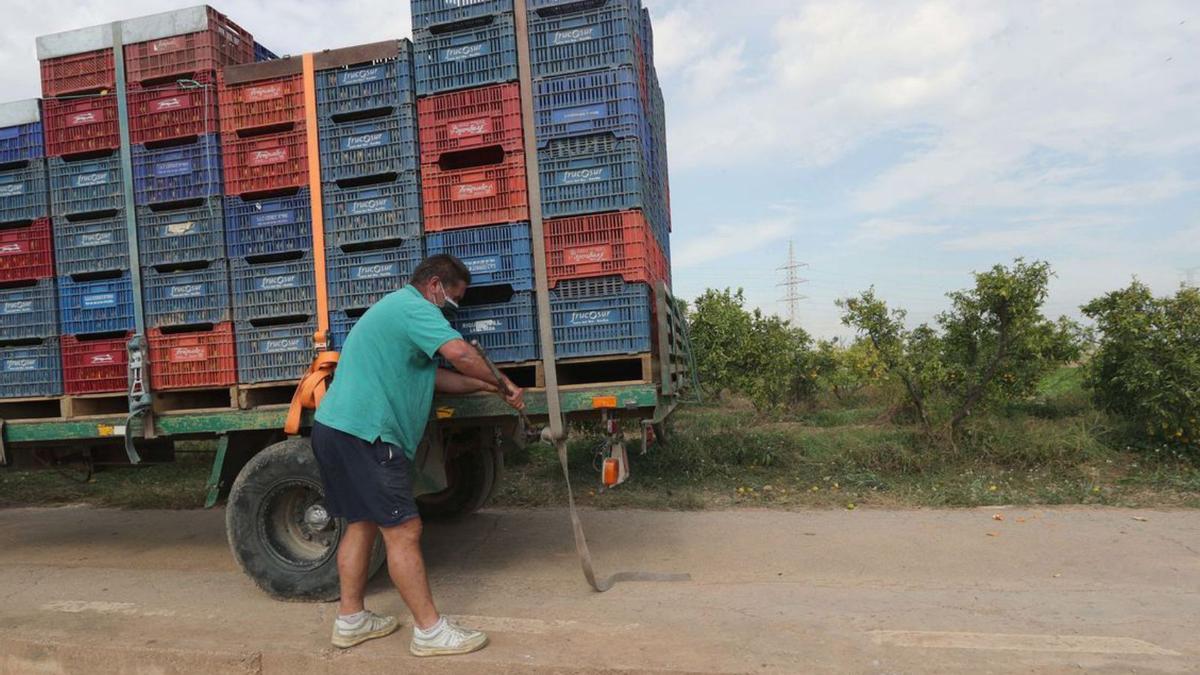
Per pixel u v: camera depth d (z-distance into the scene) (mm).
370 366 3529
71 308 4750
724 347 10266
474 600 4102
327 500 3572
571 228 4148
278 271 4480
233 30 4848
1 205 4848
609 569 4758
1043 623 3574
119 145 4680
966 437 7617
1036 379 7793
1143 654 3154
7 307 4832
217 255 4527
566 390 4191
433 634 3293
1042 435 7453
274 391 4809
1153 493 6293
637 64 4414
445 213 4285
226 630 3734
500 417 4566
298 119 4469
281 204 4484
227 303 4520
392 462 3424
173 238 4598
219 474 4473
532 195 4094
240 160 4527
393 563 3342
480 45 4227
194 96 4566
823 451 7906
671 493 6840
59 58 4812
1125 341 7289
